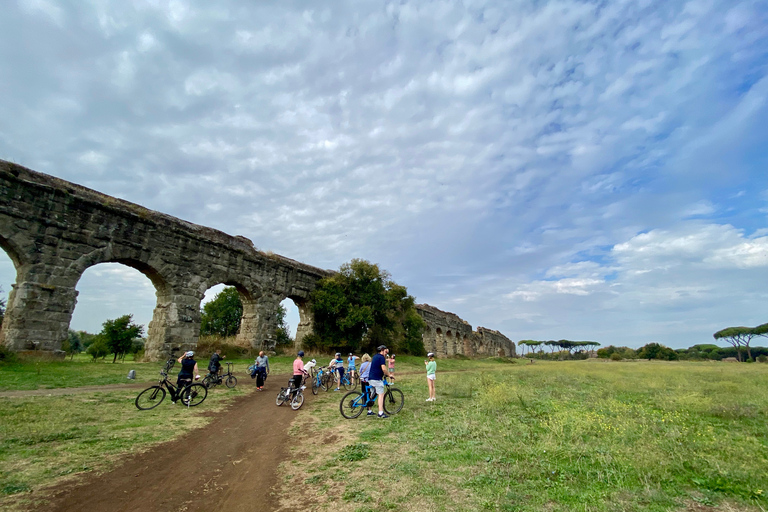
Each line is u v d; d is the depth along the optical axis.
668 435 7.70
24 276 17.48
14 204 17.42
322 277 35.81
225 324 53.16
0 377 13.27
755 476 5.62
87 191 20.25
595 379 20.70
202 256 25.31
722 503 4.87
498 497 5.16
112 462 6.61
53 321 17.98
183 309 23.69
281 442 8.05
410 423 9.36
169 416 10.03
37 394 11.41
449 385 16.48
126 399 11.52
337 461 6.71
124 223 21.33
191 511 5.03
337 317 33.75
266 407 11.70
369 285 35.03
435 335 57.19
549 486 5.52
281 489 5.67
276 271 31.20
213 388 14.76
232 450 7.54
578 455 6.75
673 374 23.16
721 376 22.28
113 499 5.32
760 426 8.88
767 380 19.56
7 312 17.31
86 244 19.62
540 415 10.16
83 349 55.06
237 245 28.02
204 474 6.29
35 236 17.91
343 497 5.28
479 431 8.45
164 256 23.05
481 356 76.31
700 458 6.39
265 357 15.55
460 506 4.95
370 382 10.10
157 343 22.52
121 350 32.91
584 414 9.32
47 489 5.50
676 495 5.13
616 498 5.05
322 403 12.46
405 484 5.66
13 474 5.86
